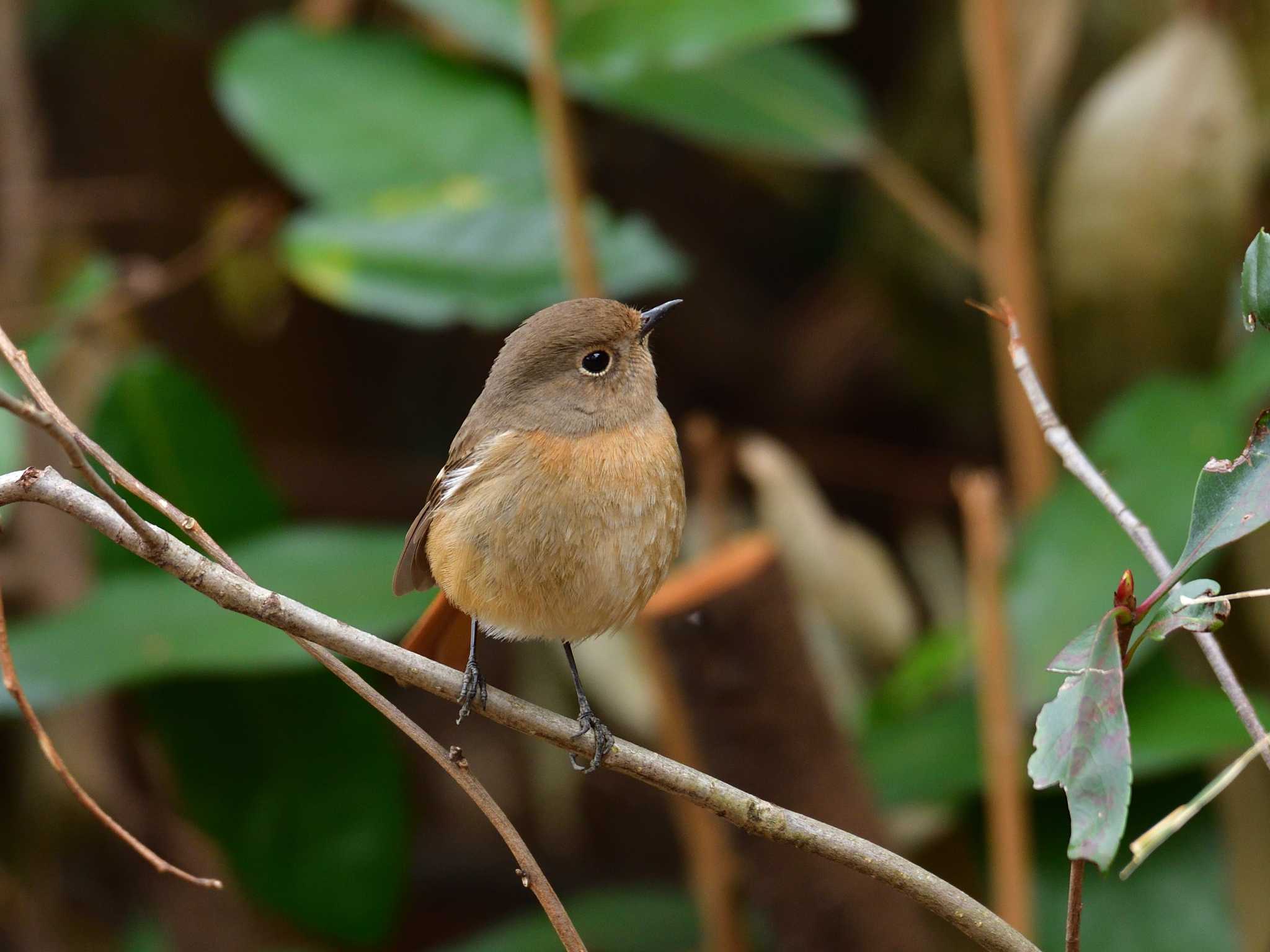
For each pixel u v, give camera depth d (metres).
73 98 14.38
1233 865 9.27
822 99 10.47
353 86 10.88
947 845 9.58
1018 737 8.23
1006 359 10.03
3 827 12.19
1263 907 9.15
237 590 5.00
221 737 9.61
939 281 13.31
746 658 7.57
